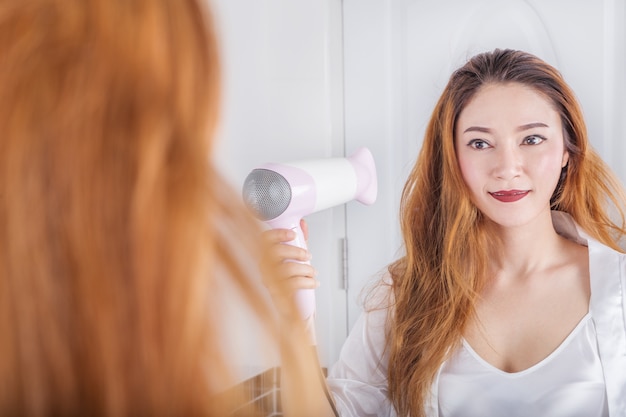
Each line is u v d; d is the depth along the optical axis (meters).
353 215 1.38
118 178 0.21
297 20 1.36
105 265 0.21
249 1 1.35
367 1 1.35
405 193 1.26
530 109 1.13
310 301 0.88
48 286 0.21
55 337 0.21
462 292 1.17
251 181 0.93
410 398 1.19
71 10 0.22
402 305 1.23
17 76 0.21
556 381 1.09
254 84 1.36
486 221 1.18
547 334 1.12
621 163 1.22
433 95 1.32
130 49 0.22
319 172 1.01
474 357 1.15
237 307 0.23
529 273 1.15
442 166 1.22
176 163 0.21
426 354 1.18
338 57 1.37
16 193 0.21
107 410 0.21
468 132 1.17
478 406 1.13
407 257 1.25
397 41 1.34
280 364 0.27
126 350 0.21
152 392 0.21
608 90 1.22
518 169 1.14
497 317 1.16
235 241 0.22
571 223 1.16
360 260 1.39
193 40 0.23
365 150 1.19
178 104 0.22
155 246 0.20
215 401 0.22
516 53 1.15
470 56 1.29
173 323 0.21
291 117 1.37
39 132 0.21
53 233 0.21
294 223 0.94
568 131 1.15
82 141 0.21
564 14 1.24
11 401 0.21
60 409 0.21
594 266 1.11
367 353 1.27
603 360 1.08
